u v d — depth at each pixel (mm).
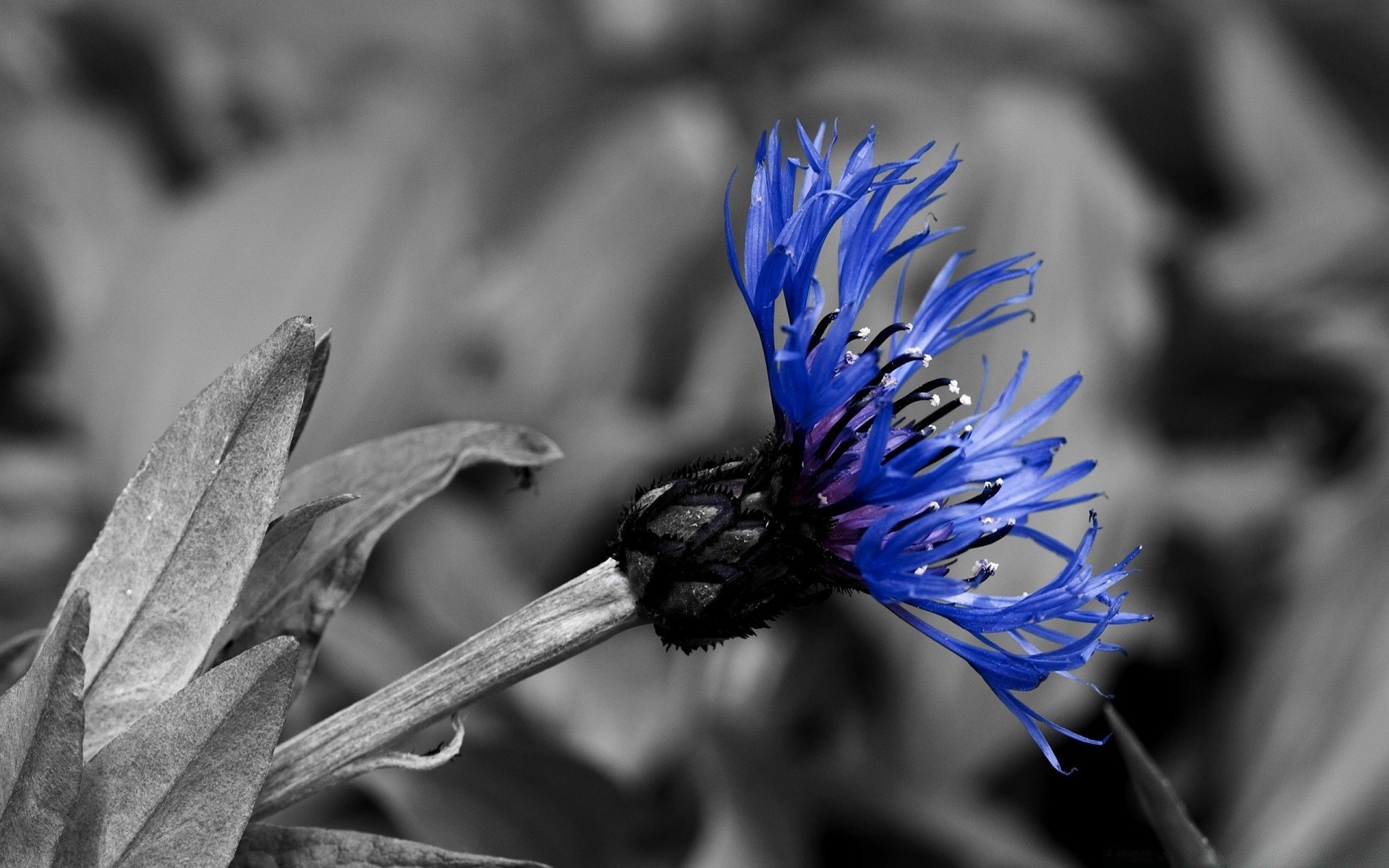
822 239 321
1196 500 567
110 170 696
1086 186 588
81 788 302
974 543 325
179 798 302
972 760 494
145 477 314
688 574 319
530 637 319
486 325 618
